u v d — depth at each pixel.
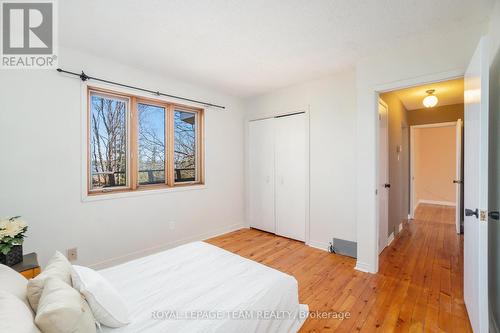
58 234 2.32
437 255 2.99
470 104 1.73
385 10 1.80
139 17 1.89
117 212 2.72
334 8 1.77
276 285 1.47
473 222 1.60
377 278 2.42
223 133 4.00
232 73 3.10
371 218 2.53
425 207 5.90
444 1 1.69
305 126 3.46
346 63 2.77
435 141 6.25
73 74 2.38
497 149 1.65
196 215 3.58
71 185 2.40
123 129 2.92
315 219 3.37
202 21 1.94
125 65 2.79
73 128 2.41
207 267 1.68
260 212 4.16
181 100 3.37
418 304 1.96
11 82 2.07
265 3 1.72
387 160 3.29
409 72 2.29
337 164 3.14
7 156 2.05
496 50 1.67
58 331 0.85
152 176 3.21
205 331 1.06
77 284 1.12
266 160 4.05
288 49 2.43
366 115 2.56
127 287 1.42
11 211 2.07
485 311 1.40
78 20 1.92
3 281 1.08
